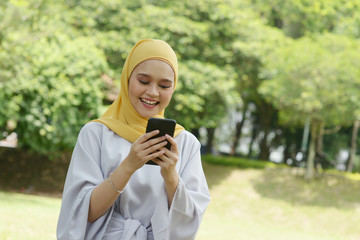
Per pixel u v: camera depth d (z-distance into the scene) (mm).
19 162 16562
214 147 27297
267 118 22062
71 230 2094
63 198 2234
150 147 2025
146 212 2246
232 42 17406
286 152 23703
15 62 11953
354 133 19500
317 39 16516
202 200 2287
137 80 2244
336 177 17125
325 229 13242
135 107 2283
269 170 18375
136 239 2156
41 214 8234
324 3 17906
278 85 15344
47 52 12164
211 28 16672
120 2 15430
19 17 11969
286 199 15633
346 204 14820
